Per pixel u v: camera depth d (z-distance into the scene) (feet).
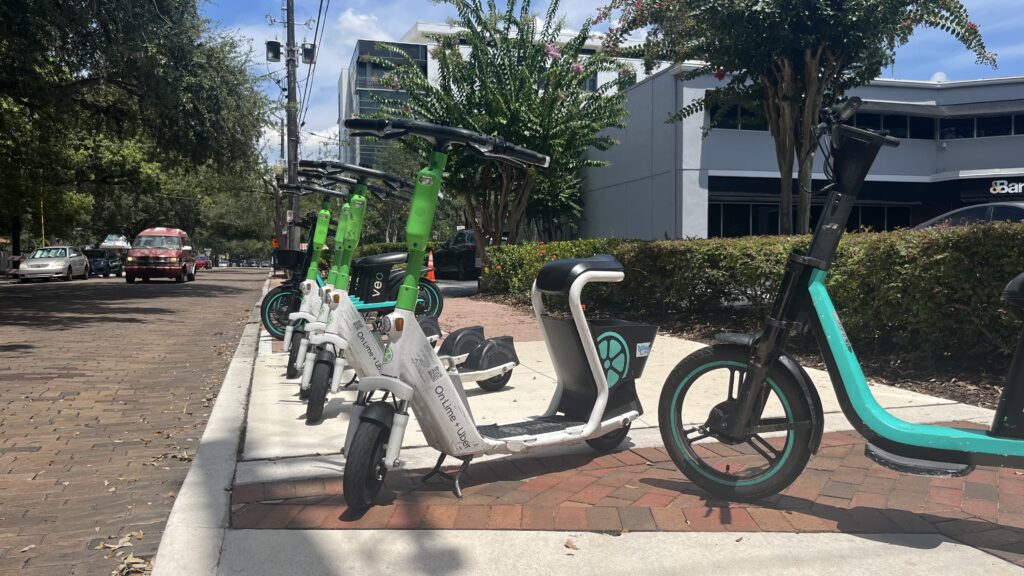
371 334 16.74
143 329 40.50
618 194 69.92
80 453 15.94
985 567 9.76
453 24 54.60
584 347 13.80
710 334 30.12
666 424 12.66
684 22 30.25
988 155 66.03
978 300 19.75
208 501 12.30
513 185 57.21
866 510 11.70
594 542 10.70
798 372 11.48
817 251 11.31
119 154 100.42
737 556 10.18
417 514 11.73
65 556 10.69
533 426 14.06
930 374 20.99
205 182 123.95
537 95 53.57
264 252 285.02
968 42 27.81
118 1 46.93
